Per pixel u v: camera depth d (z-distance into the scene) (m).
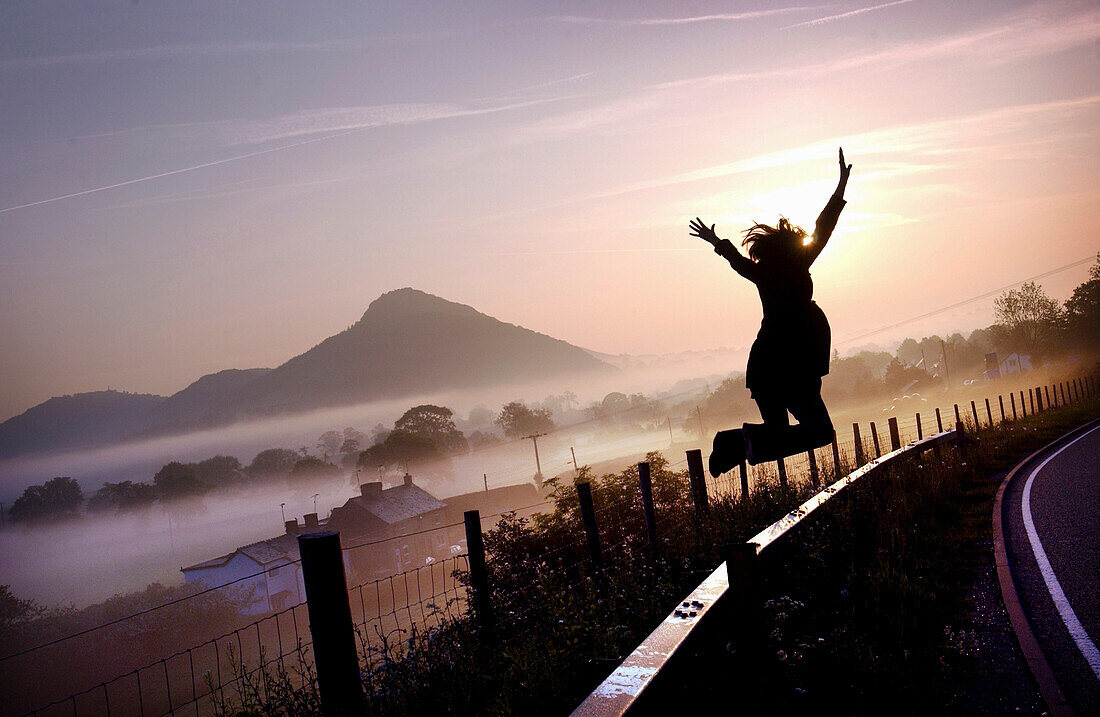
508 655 6.12
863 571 7.73
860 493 10.36
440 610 7.71
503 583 8.66
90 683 37.81
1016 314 107.06
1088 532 9.70
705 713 4.02
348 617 5.40
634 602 7.00
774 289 3.85
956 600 7.15
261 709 5.38
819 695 5.05
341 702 5.26
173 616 43.06
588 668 5.56
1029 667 5.47
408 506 65.44
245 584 48.97
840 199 4.06
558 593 7.54
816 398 3.78
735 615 4.77
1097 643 5.84
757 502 11.44
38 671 38.09
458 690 5.64
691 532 9.97
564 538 11.09
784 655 5.14
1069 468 15.98
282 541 55.22
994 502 12.58
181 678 34.09
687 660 3.70
